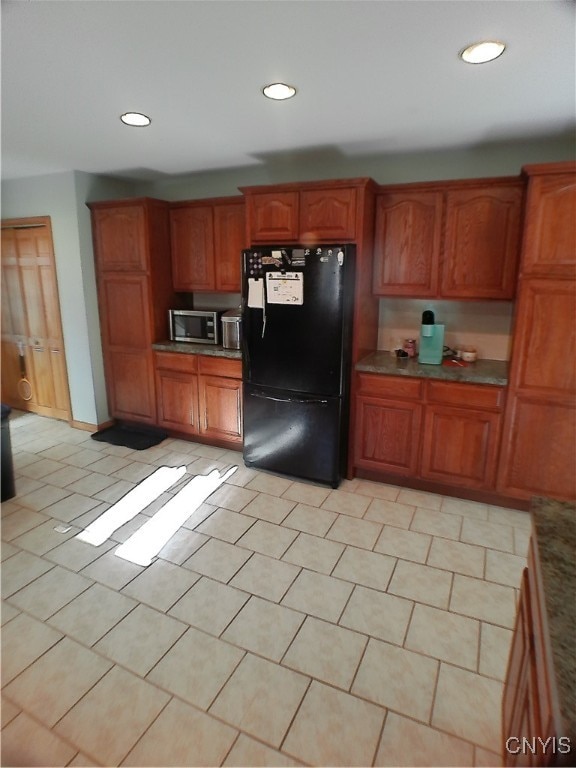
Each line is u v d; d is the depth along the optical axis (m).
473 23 1.53
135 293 3.95
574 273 2.49
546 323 2.60
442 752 1.52
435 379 2.95
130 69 1.91
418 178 3.30
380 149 3.12
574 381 2.61
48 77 1.97
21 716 1.63
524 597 1.33
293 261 3.00
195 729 1.59
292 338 3.13
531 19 1.50
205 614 2.09
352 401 3.24
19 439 4.16
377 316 3.58
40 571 2.37
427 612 2.11
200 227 3.84
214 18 1.51
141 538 2.66
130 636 1.97
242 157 3.36
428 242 3.07
